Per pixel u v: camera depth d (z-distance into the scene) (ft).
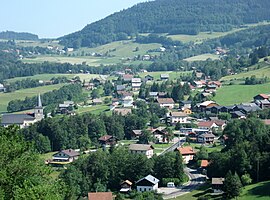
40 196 117.19
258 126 457.27
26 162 125.90
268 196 336.29
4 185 117.70
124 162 411.95
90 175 402.52
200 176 428.15
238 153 383.65
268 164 373.81
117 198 346.74
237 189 339.98
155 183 390.21
